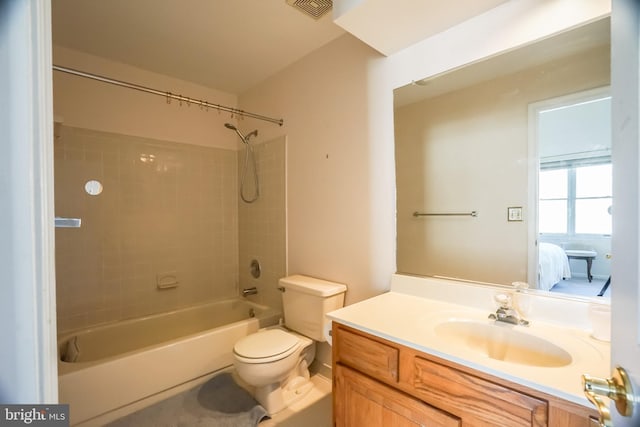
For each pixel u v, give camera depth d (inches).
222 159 113.0
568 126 44.8
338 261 78.4
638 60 15.3
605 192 41.9
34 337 17.3
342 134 76.6
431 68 58.4
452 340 46.7
